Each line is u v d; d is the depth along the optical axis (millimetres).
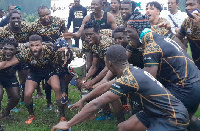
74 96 6520
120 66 3090
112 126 4797
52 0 9797
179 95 3512
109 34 5230
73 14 9141
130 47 4289
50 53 4777
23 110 5750
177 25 6602
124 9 7031
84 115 2996
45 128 4723
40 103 6109
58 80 4949
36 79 4980
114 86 2992
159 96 3049
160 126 3055
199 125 3738
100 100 2990
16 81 5125
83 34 5004
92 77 5387
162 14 8242
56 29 5910
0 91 4852
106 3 8930
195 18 4289
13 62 4719
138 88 2998
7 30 5637
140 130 3336
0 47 4684
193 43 4824
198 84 3490
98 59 4902
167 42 3512
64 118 4977
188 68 3508
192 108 3615
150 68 3455
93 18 6410
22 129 4734
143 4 8641
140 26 3617
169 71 3529
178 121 3023
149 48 3475
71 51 4852
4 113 5207
